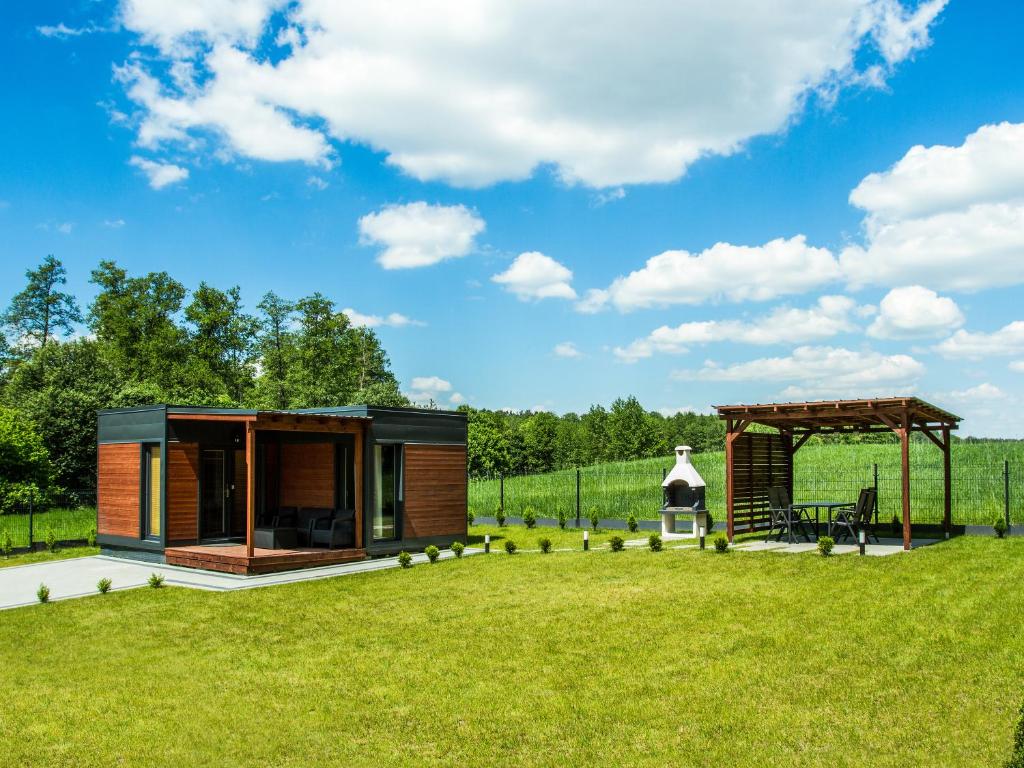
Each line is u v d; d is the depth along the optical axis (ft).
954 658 26.02
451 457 61.67
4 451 95.04
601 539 62.90
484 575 46.26
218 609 38.81
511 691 24.88
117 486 59.31
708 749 19.93
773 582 39.50
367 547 55.16
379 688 25.61
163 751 20.88
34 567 54.65
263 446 62.80
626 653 28.53
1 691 26.58
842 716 21.67
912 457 105.60
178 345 165.58
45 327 156.66
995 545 49.57
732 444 54.54
